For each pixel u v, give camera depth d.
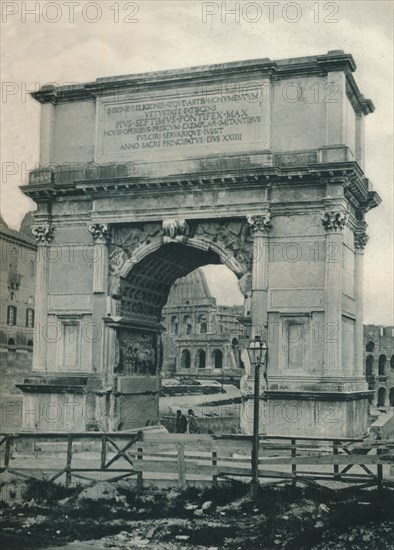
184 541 24.52
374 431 36.31
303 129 37.31
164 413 58.00
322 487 27.31
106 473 31.09
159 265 42.03
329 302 36.06
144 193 39.09
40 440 37.06
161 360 45.00
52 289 40.84
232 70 38.03
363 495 26.97
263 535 24.83
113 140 40.19
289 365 36.62
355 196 39.25
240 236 38.19
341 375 35.69
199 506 27.28
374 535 24.53
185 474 29.44
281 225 37.31
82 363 39.78
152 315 44.69
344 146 36.16
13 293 50.44
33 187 40.78
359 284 40.47
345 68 36.81
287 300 36.88
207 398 74.31
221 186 37.78
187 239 38.78
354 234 40.78
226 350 107.06
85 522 26.17
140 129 39.75
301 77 37.59
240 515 26.47
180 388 82.94
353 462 26.95
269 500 27.03
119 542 24.38
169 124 39.28
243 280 37.75
